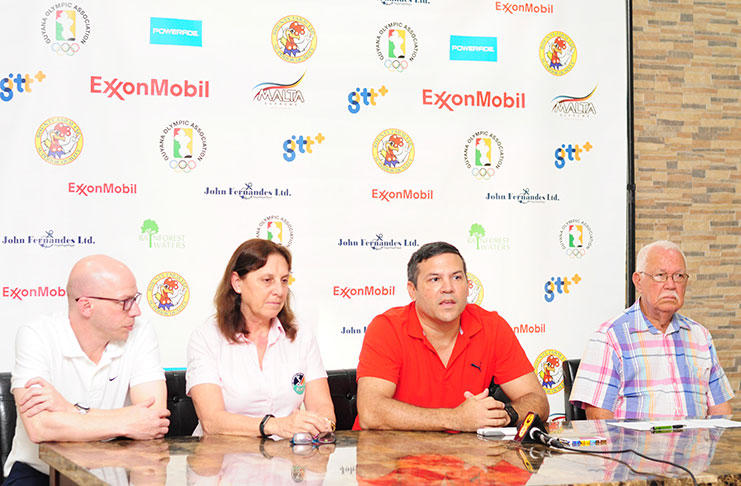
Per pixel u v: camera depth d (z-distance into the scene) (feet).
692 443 6.92
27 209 11.10
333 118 12.19
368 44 12.34
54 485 7.00
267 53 11.97
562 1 13.05
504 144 12.80
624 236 13.21
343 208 12.19
